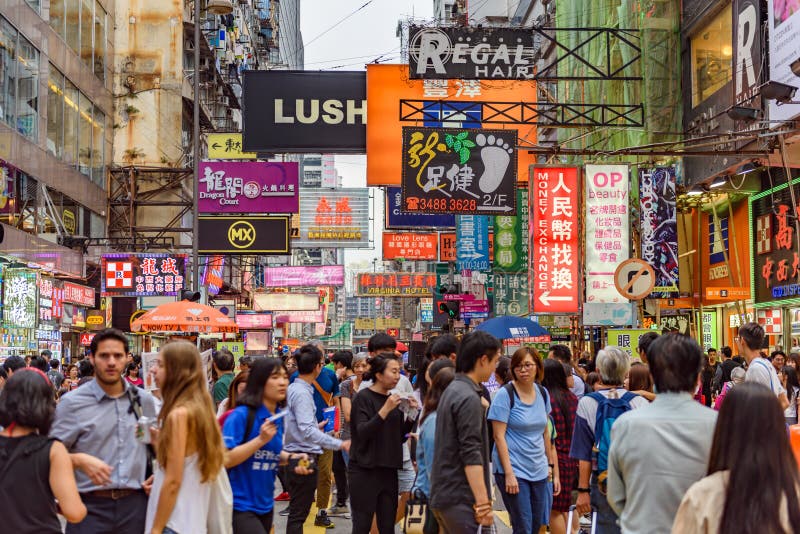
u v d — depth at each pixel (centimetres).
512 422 834
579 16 3534
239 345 2828
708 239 3002
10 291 2425
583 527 1084
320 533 1177
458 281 3578
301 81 2555
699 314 2884
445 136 2302
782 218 2469
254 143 2534
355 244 4897
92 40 3981
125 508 645
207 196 3238
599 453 742
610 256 2364
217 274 5056
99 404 648
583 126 2392
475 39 2267
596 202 2381
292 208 3244
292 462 927
